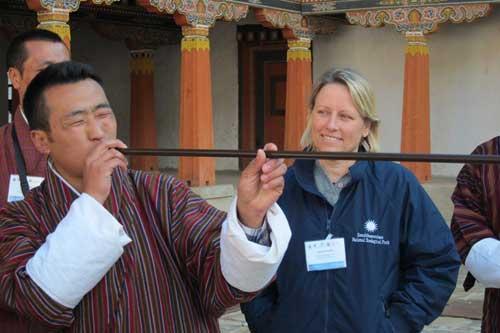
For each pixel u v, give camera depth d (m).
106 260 2.10
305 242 3.24
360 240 3.22
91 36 17.94
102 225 2.10
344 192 3.29
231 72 16.78
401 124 14.66
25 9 14.41
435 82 14.69
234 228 2.14
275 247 2.16
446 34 14.52
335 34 15.55
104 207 2.31
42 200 2.40
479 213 3.59
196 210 2.46
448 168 14.76
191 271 2.40
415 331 3.22
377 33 15.20
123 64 17.91
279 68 16.23
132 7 15.14
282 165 2.15
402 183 3.29
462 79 14.42
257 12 13.24
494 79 14.11
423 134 13.07
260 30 16.28
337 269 3.21
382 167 3.33
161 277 2.36
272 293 3.38
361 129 3.31
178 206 2.45
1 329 2.33
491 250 3.40
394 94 15.07
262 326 3.31
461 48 14.40
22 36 3.97
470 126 14.38
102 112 2.35
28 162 3.75
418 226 3.24
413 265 3.28
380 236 3.22
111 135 2.37
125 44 17.72
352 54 15.44
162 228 2.42
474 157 2.00
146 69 16.52
